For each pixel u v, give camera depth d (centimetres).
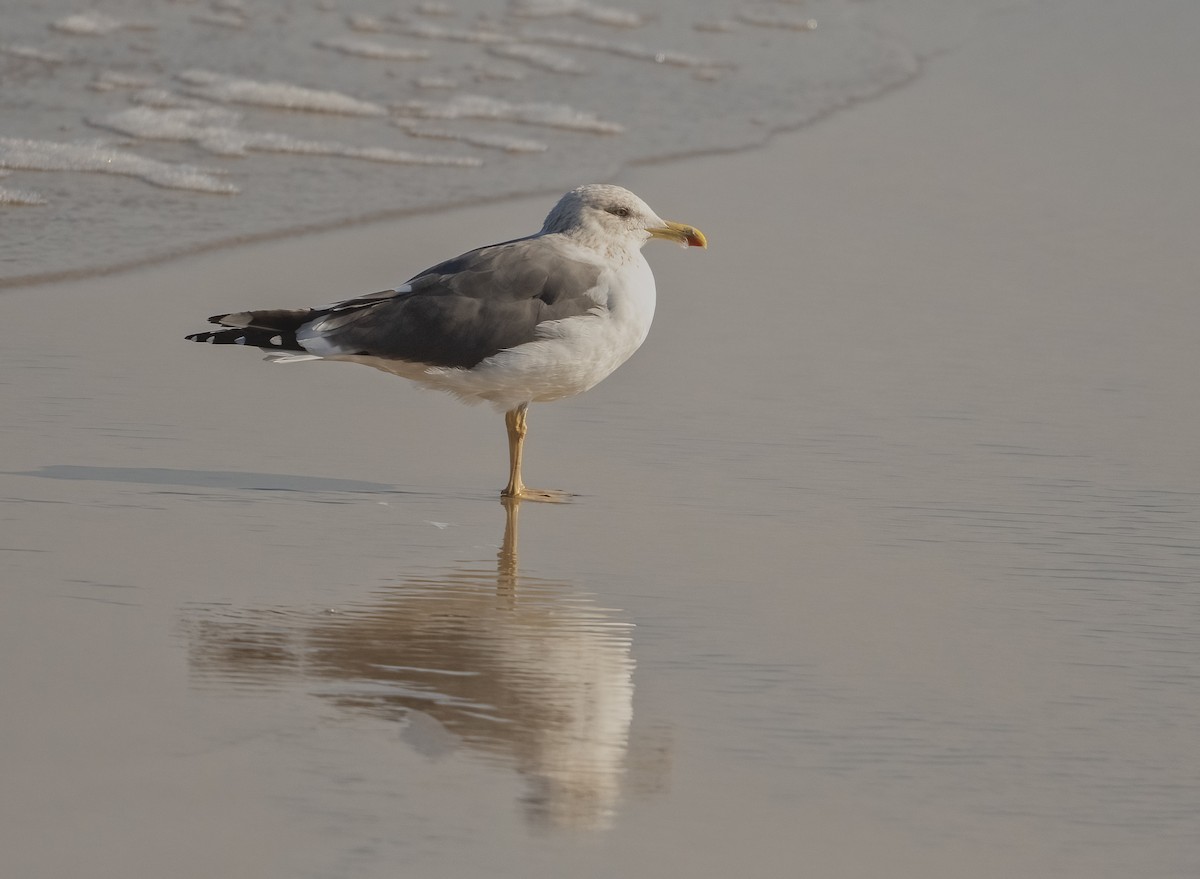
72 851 813
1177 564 1292
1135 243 2248
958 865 859
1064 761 973
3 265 1873
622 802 902
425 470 1451
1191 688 1080
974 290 2019
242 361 1678
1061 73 3281
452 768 927
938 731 1005
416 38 3341
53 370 1595
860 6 3859
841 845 872
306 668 1043
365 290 1884
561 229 1427
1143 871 863
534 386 1384
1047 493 1432
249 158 2409
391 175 2378
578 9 3703
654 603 1186
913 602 1202
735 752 968
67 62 2880
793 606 1188
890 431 1568
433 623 1129
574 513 1363
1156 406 1662
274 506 1337
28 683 988
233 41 3158
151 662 1033
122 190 2191
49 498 1307
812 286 2000
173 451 1441
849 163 2603
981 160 2655
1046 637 1151
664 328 1823
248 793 881
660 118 2834
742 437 1545
